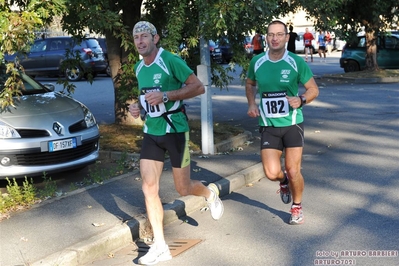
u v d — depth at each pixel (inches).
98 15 300.2
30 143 273.6
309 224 233.5
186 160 203.2
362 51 898.1
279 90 216.5
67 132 286.7
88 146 301.9
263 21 314.3
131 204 251.4
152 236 229.1
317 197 270.5
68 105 307.3
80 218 233.9
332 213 246.5
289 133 218.7
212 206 222.7
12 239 212.2
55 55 924.0
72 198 261.4
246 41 379.9
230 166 318.7
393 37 920.3
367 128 438.9
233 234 226.7
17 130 274.2
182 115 200.5
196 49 391.5
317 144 389.1
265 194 283.3
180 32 348.5
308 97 211.8
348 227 228.1
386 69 911.0
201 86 197.8
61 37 933.2
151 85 198.2
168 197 261.1
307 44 1242.6
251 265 194.9
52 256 195.2
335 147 379.6
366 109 528.4
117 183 285.7
